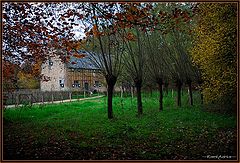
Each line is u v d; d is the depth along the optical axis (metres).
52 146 12.65
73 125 19.17
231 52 16.38
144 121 20.55
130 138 14.38
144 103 35.81
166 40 31.92
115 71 24.06
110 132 15.87
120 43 24.84
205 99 19.27
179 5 21.92
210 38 16.78
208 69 17.95
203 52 17.53
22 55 19.19
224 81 16.70
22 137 14.74
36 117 24.38
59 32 16.62
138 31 26.00
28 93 42.84
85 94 61.66
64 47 18.05
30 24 16.08
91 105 35.84
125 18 12.80
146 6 13.41
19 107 32.66
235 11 15.77
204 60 17.66
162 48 31.66
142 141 13.73
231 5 15.66
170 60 32.44
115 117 23.23
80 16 15.40
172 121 20.16
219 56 16.58
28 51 19.23
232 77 16.30
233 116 19.98
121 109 29.39
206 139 13.96
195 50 20.38
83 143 13.04
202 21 18.17
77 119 22.39
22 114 25.88
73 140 13.99
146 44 29.88
